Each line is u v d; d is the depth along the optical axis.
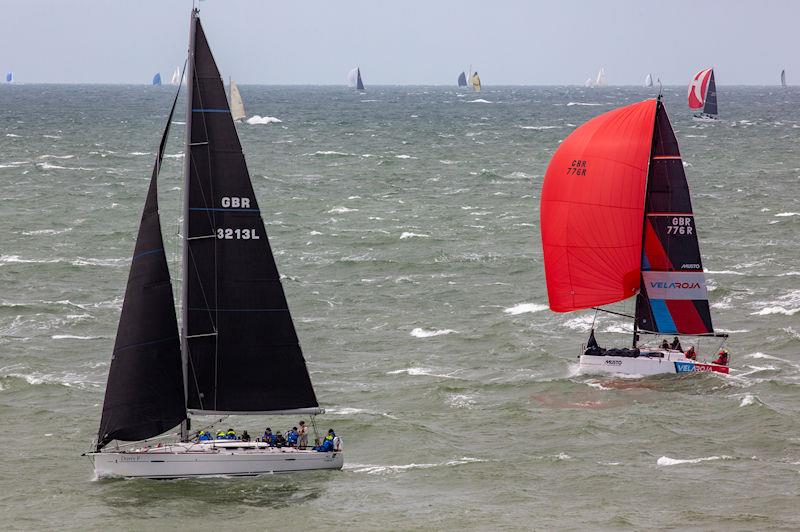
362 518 143.62
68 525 140.38
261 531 139.88
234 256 148.00
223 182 146.12
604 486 156.38
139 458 154.12
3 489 155.00
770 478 158.88
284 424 184.50
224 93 144.12
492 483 158.62
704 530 139.50
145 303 148.25
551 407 194.50
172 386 149.75
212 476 155.62
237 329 149.62
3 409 193.62
